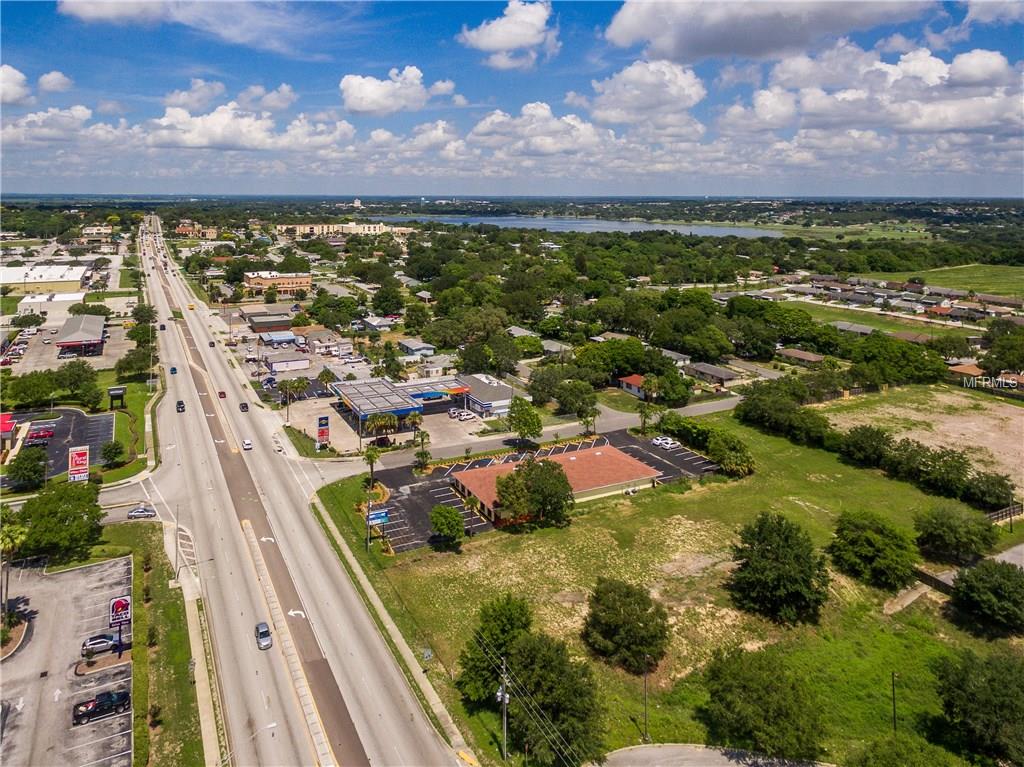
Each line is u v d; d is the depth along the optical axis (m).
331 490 84.94
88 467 81.56
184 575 65.06
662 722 49.03
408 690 51.22
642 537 76.25
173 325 178.88
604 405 125.25
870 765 41.75
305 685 51.19
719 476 93.06
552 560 70.88
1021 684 46.12
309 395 125.19
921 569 68.88
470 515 80.12
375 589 64.25
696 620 61.22
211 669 52.38
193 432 103.75
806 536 63.22
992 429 111.69
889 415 119.31
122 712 47.66
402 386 119.81
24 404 112.94
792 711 44.38
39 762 42.97
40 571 64.62
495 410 117.12
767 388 121.12
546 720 44.19
